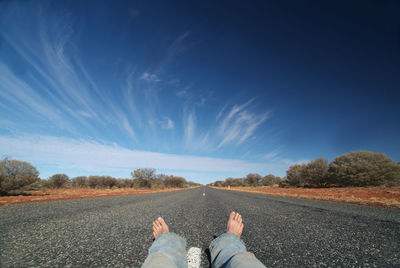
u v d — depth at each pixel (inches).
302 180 1135.0
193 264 77.7
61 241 110.0
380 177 736.3
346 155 892.6
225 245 69.2
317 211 236.7
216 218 191.0
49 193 590.9
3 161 499.5
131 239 114.9
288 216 202.5
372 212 225.3
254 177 2324.1
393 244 108.2
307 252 95.1
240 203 339.3
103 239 114.7
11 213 205.6
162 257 52.9
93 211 223.8
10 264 77.4
